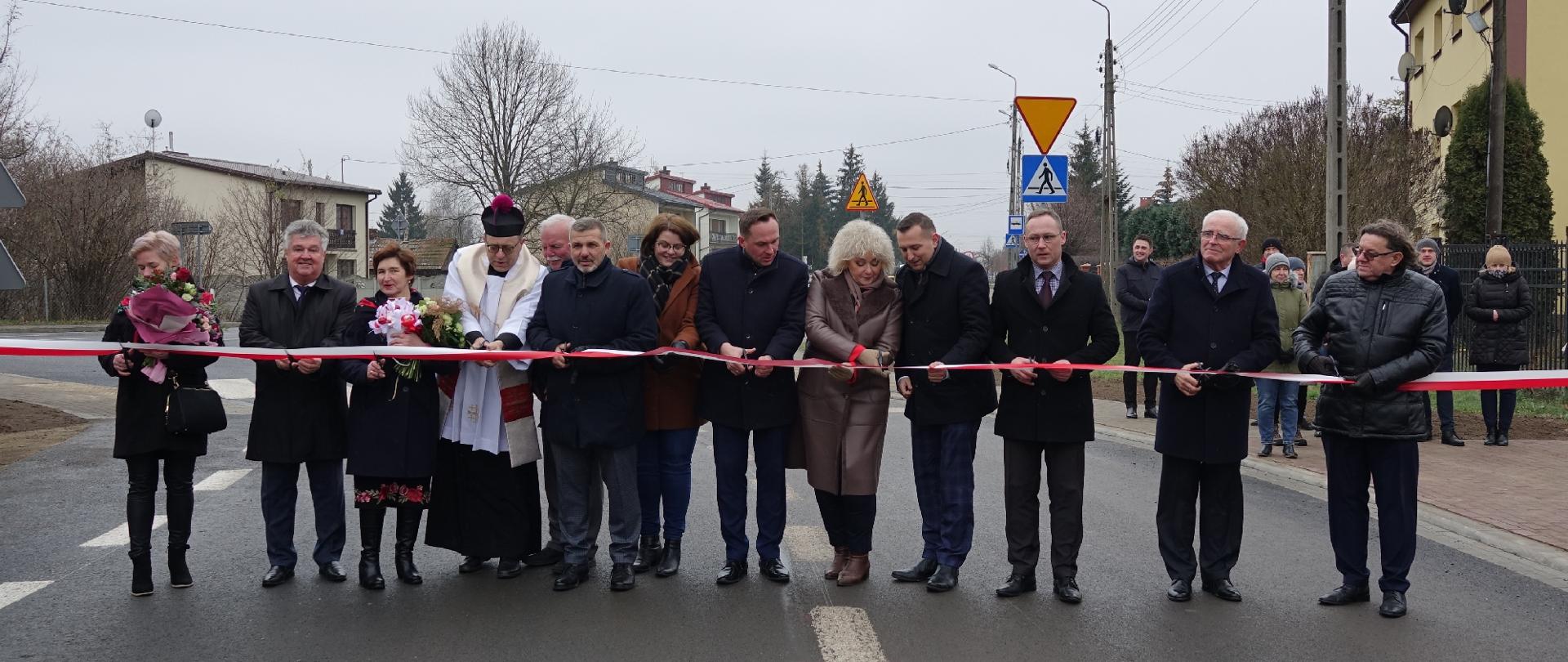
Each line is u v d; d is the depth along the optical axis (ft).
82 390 47.65
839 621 16.55
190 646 15.24
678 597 17.94
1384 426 17.01
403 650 15.15
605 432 18.07
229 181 149.59
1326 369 17.16
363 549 18.47
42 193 97.35
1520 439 34.73
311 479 18.76
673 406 19.30
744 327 18.90
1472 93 66.69
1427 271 32.27
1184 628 16.35
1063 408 17.72
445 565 20.10
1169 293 18.24
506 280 19.40
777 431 18.99
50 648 15.07
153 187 111.34
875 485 18.74
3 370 57.00
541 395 19.98
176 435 17.44
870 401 18.81
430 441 18.28
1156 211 143.23
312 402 18.25
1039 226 17.98
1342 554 17.81
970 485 18.60
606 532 22.93
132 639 15.48
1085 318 17.87
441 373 18.76
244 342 18.11
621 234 149.28
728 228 251.80
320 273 18.92
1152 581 19.04
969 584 18.81
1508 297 33.53
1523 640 15.89
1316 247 79.25
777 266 19.17
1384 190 76.33
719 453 18.97
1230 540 18.11
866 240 18.51
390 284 18.92
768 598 17.87
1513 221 65.46
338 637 15.70
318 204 138.82
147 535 17.67
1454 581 19.15
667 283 20.07
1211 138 89.81
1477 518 23.34
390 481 18.37
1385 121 81.46
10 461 30.17
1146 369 17.94
